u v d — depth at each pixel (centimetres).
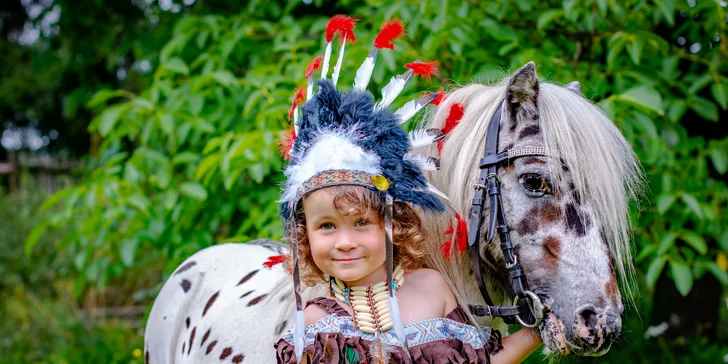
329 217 124
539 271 127
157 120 280
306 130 132
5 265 681
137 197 272
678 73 262
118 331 548
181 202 284
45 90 1107
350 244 123
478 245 136
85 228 284
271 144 238
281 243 219
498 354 133
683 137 272
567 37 289
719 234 272
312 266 136
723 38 268
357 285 132
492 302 146
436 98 149
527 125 133
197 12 382
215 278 201
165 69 296
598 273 122
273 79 266
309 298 154
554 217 127
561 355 139
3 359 500
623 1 262
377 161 125
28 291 667
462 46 256
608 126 137
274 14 333
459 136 144
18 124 1280
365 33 269
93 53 511
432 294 134
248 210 290
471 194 138
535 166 128
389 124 130
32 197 793
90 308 634
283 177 273
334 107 131
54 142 1255
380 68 248
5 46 1143
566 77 253
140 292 558
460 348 125
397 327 121
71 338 543
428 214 145
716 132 352
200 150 315
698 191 267
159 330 207
